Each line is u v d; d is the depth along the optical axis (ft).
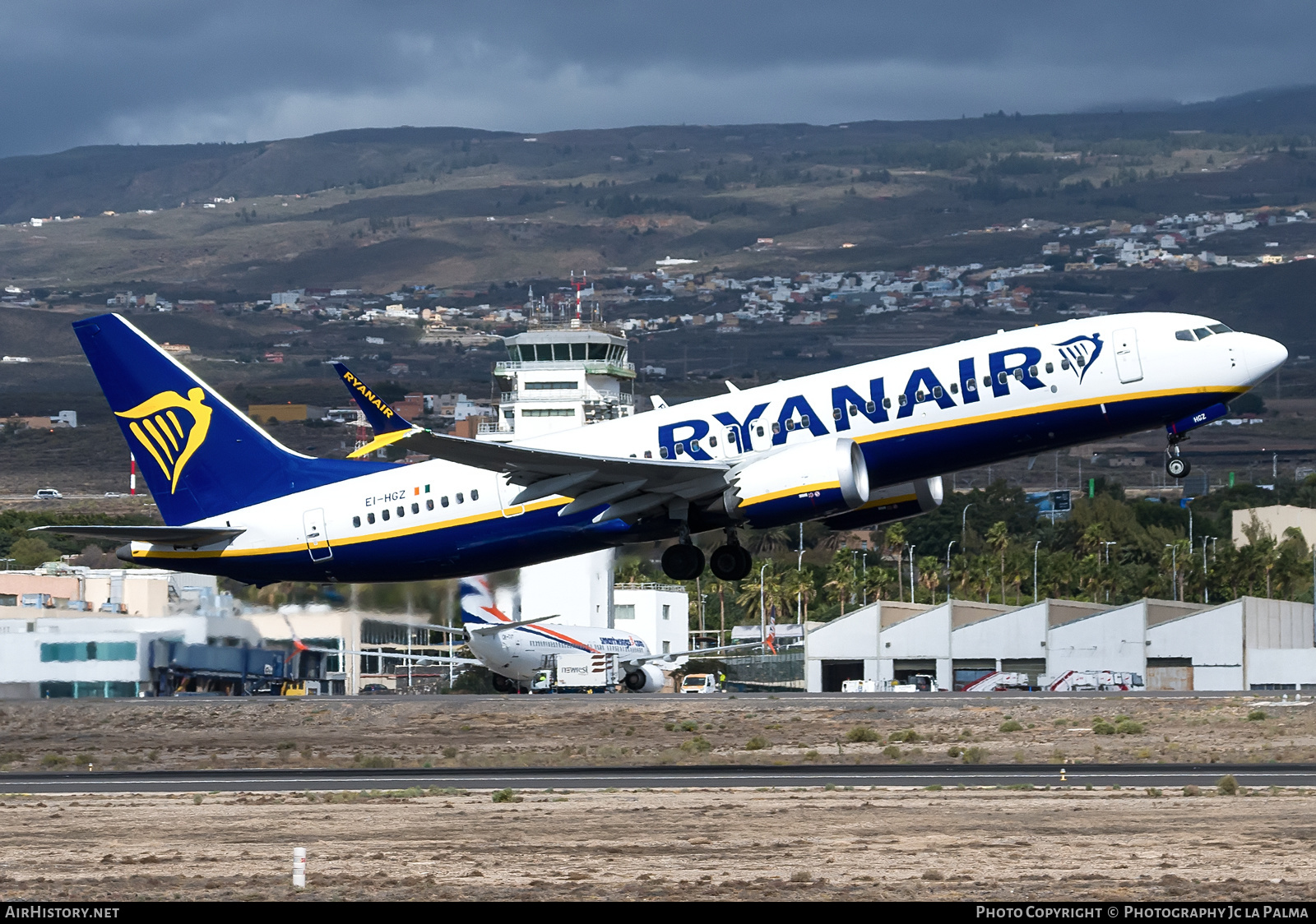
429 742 529.86
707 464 441.27
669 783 380.17
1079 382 433.07
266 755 501.56
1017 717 578.25
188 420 504.84
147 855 264.11
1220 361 430.61
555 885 226.79
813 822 290.76
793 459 438.81
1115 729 520.42
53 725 587.68
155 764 480.23
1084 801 322.34
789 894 217.56
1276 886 217.97
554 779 396.98
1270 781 358.84
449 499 480.23
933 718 579.48
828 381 452.76
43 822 318.24
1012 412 435.12
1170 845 254.27
